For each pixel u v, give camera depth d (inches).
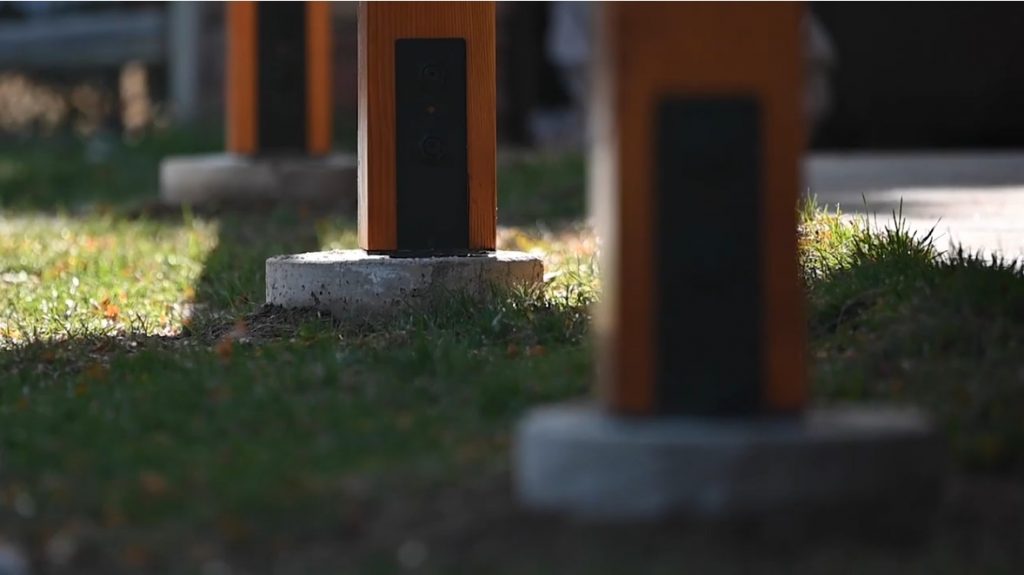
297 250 751.1
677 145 337.1
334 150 1291.8
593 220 796.0
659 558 317.7
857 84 1364.4
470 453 381.4
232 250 760.3
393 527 341.7
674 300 339.9
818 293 504.1
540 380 439.2
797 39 336.5
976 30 1348.4
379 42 578.2
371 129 580.1
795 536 323.9
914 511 337.7
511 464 369.7
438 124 581.3
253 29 961.5
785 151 337.7
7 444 426.9
